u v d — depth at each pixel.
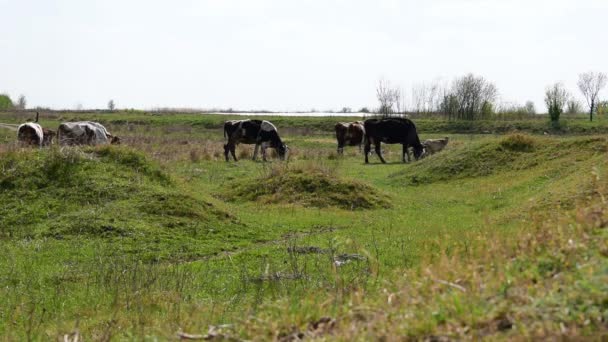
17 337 8.16
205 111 107.12
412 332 5.30
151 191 17.42
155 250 13.95
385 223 16.80
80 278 11.50
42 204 16.42
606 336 4.69
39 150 19.16
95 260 12.79
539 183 21.06
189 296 9.97
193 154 32.09
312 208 19.55
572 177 18.39
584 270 5.59
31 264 12.48
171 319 8.11
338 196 20.34
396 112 76.50
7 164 18.11
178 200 17.06
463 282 6.20
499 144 26.42
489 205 18.61
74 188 17.23
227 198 21.05
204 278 11.37
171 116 76.75
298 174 21.62
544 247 6.59
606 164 17.22
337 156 35.78
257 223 16.97
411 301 5.93
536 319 5.10
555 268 6.00
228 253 13.99
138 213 16.19
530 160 24.66
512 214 15.05
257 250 13.76
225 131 33.25
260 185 21.44
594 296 5.12
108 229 15.06
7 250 13.51
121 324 8.33
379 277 9.57
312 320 6.14
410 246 12.96
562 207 13.91
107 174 18.14
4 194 16.88
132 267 11.96
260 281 10.41
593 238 6.30
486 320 5.26
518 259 6.44
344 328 5.63
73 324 8.59
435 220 16.77
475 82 76.38
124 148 19.88
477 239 8.50
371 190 21.14
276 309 6.51
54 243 14.14
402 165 33.06
